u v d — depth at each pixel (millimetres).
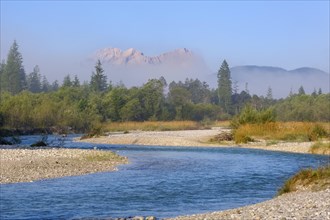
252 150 48562
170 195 21391
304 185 21391
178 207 18750
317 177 21625
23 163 30031
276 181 26125
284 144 51469
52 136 74250
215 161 37344
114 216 16891
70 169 29047
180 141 57375
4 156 33500
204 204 19438
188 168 32156
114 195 21125
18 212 17375
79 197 20453
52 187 22844
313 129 56062
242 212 15266
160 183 24922
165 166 33219
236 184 24938
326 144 46562
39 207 18250
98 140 61719
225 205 19219
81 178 26062
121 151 47250
